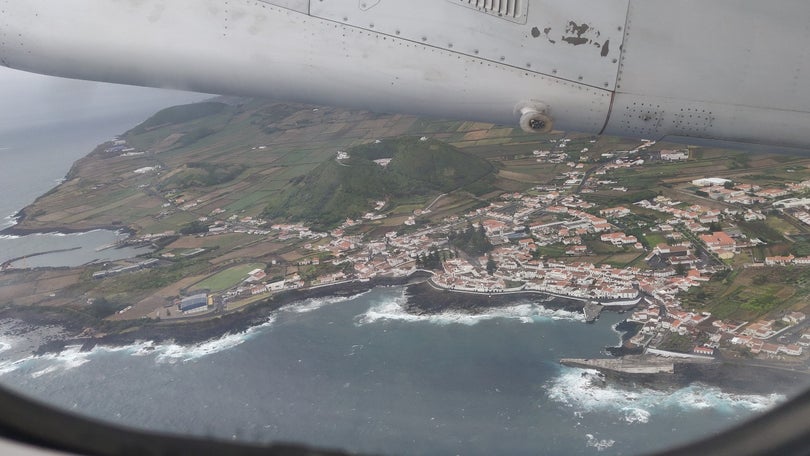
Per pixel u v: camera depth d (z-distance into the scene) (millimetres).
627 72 3268
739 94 3279
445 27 3271
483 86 3361
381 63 3357
